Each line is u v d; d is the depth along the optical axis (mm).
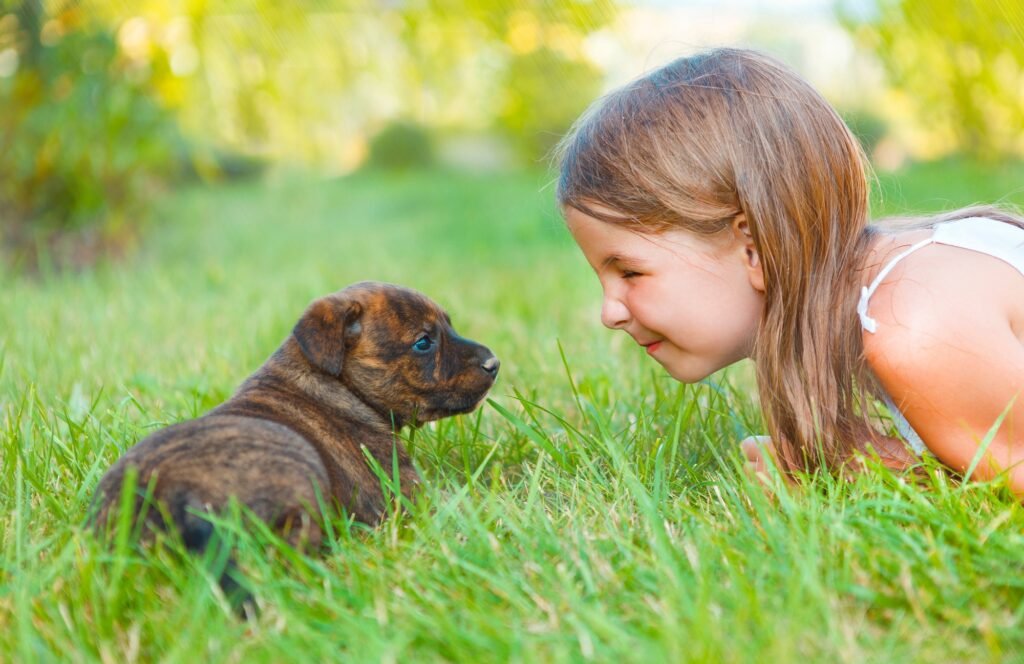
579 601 2689
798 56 16188
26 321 7258
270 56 14484
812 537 2846
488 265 10828
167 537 3004
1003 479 3227
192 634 2592
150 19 11891
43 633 2734
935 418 3354
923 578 2814
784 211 3576
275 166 22859
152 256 11641
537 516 3361
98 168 10891
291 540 3123
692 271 3682
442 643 2619
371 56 16328
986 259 3434
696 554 2969
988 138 16000
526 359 6047
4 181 10703
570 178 3848
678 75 3809
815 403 3584
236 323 7297
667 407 4625
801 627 2537
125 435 4293
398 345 3986
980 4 14188
